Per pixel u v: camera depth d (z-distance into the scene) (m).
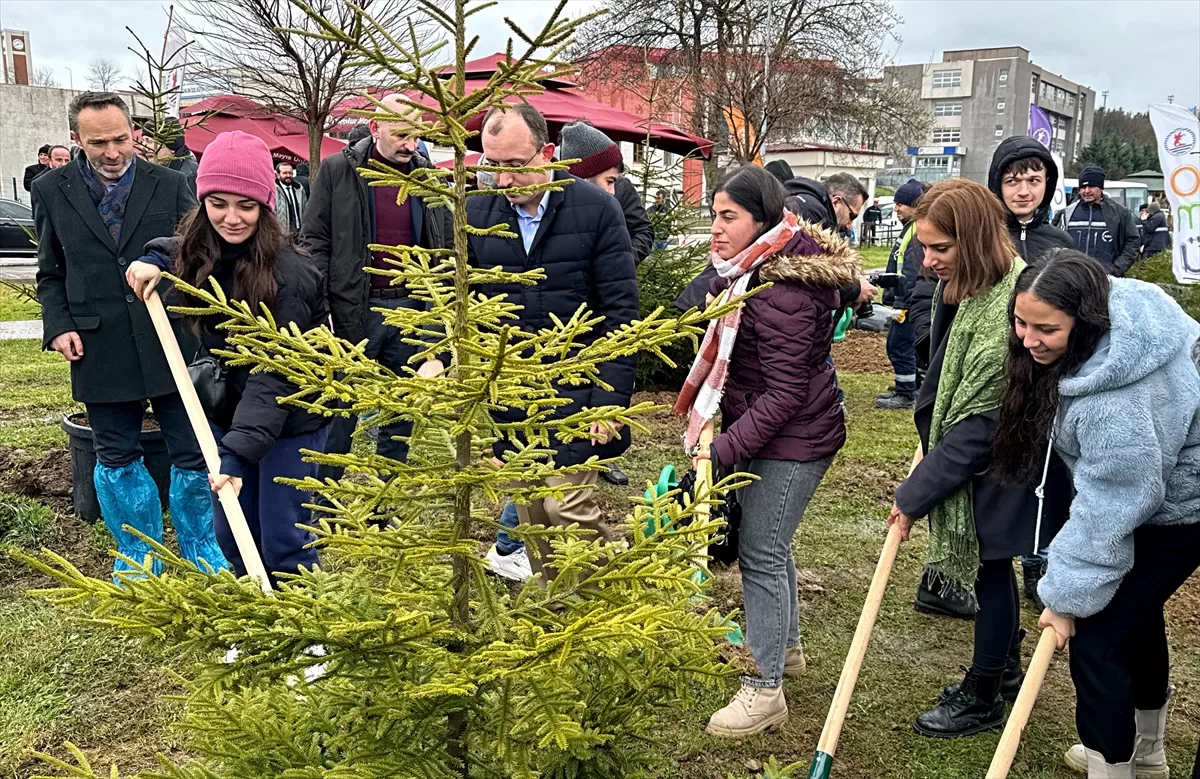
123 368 3.85
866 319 12.23
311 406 1.87
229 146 2.80
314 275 3.07
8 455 5.88
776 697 3.24
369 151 4.28
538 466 2.02
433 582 2.11
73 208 3.75
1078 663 2.60
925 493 2.89
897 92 24.80
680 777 3.01
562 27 1.61
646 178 8.63
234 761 2.01
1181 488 2.42
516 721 1.90
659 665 2.10
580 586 2.02
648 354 8.02
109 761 3.01
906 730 3.32
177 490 4.07
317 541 1.87
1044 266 2.44
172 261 3.04
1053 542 2.50
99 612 1.66
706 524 2.03
